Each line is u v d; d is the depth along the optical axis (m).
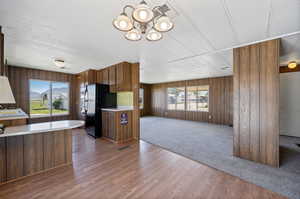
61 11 1.68
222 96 6.54
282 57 3.58
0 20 1.89
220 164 2.47
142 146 3.44
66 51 3.13
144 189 1.80
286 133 4.46
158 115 9.35
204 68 4.87
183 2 1.51
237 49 2.80
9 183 1.90
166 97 8.87
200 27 2.07
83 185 1.87
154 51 3.12
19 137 2.03
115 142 3.71
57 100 5.51
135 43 2.67
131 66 4.20
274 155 2.36
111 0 1.48
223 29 2.12
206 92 7.09
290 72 4.39
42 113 5.12
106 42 2.63
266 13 1.72
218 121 6.62
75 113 5.97
